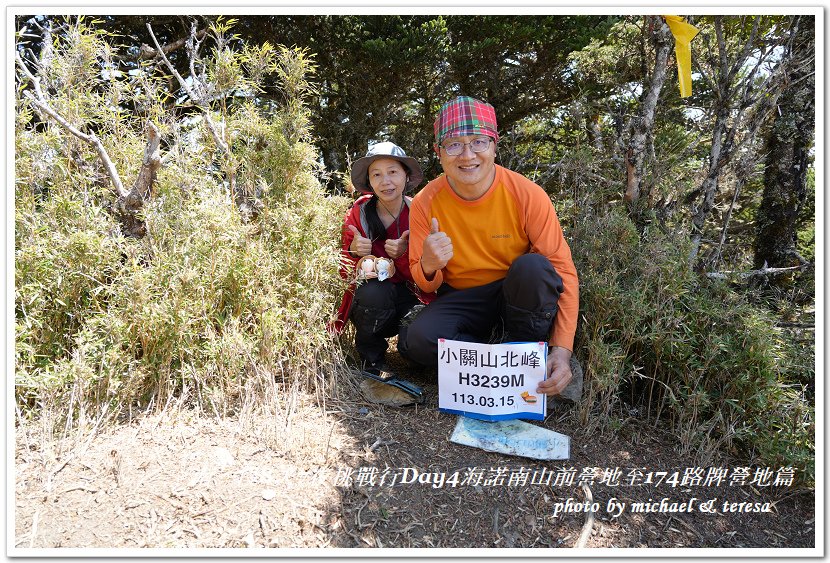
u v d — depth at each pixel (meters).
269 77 3.99
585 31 5.02
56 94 2.62
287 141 2.59
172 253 2.15
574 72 5.58
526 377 2.08
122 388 2.01
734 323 2.29
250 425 2.01
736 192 2.98
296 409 2.15
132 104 3.26
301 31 5.14
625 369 2.33
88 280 2.14
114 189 2.55
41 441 1.84
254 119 2.54
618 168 3.26
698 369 2.21
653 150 3.13
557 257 2.18
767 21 3.28
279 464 1.83
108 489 1.67
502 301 2.38
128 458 1.80
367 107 5.65
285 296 2.36
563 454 2.00
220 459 1.83
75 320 2.16
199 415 2.05
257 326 2.20
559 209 3.08
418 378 2.61
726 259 3.60
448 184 2.27
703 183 3.10
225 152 2.55
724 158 2.89
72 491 1.65
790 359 2.31
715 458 2.08
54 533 1.49
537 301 2.09
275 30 5.14
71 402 1.88
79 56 2.48
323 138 5.63
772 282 3.72
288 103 2.73
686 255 2.44
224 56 2.43
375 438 2.03
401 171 2.55
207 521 1.58
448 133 2.04
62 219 2.23
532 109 6.10
